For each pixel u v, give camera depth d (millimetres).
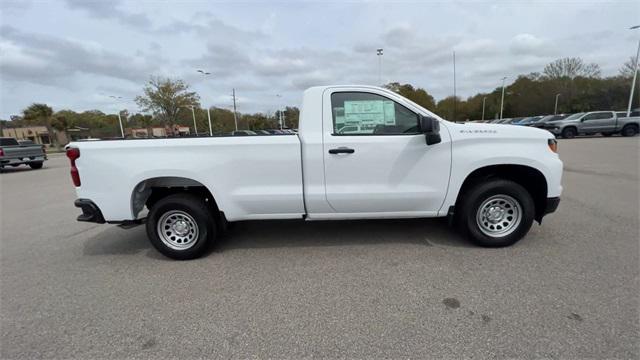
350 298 2820
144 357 2217
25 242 4617
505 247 3723
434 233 4254
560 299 2658
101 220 3646
